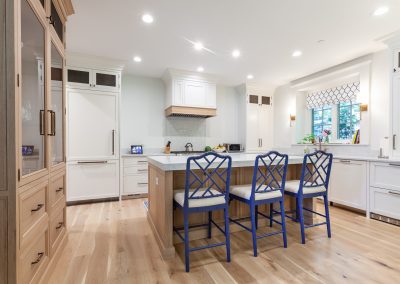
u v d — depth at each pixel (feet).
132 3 7.00
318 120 15.17
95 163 11.91
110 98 12.16
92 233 8.05
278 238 7.64
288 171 9.34
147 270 5.74
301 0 6.84
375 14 7.57
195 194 6.34
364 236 7.79
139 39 9.50
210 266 5.93
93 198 11.88
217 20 8.01
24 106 4.39
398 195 8.70
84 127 11.67
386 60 10.45
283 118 16.67
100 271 5.68
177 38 9.39
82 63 11.50
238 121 17.56
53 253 5.75
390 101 9.43
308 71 13.80
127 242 7.34
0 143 3.76
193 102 14.25
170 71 13.43
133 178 12.98
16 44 3.89
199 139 16.39
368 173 9.77
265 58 11.62
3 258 3.74
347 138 13.24
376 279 5.33
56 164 6.18
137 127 14.73
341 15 7.64
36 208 4.68
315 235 7.87
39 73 5.10
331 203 11.74
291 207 9.37
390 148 9.43
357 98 11.99
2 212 3.76
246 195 6.75
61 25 6.77
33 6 4.56
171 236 6.48
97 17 7.79
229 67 13.12
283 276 5.47
